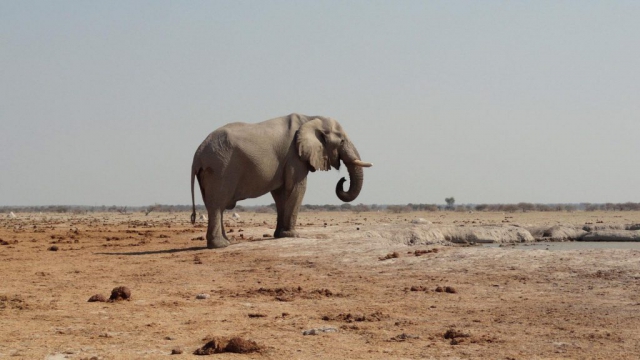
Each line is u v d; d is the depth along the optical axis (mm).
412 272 19250
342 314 13336
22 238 38688
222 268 21641
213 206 27188
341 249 24328
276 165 27859
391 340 11219
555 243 36125
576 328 11742
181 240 36469
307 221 71938
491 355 10102
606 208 138500
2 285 18281
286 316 13445
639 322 12000
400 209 152500
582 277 16828
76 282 18875
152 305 14844
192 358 10086
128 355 10297
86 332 12031
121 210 163250
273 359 10000
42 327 12477
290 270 20641
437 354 10227
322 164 29047
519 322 12422
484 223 60781
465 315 13227
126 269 21844
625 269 17031
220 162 26766
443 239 34906
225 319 13211
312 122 29016
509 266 18969
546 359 9812
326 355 10219
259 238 32250
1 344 11062
